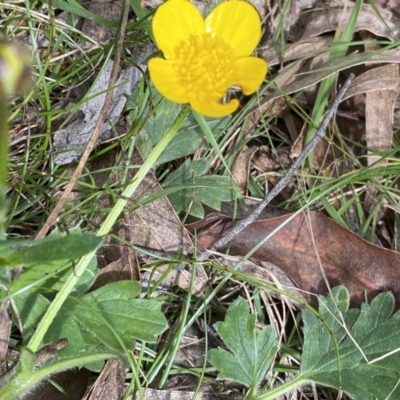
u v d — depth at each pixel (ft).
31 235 0.45
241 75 0.39
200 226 0.50
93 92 0.51
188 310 0.47
